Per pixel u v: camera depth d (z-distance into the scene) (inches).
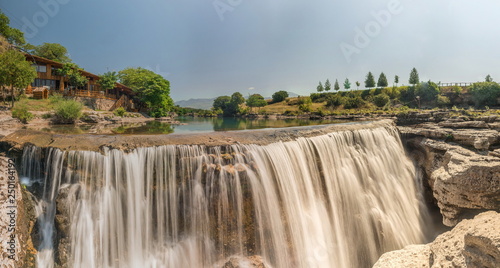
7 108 941.2
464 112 1091.3
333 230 573.0
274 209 495.2
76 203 401.7
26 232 388.8
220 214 455.8
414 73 3479.3
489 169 480.7
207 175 450.0
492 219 235.9
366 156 713.0
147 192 435.2
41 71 1524.4
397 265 292.8
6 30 1497.3
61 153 414.3
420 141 827.4
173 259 432.8
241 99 3078.2
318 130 653.3
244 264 438.6
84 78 1627.7
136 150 434.6
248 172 472.4
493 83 2571.4
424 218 730.8
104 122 1120.2
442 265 244.1
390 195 706.8
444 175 557.0
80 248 397.7
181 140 485.4
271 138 558.3
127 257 425.7
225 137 528.7
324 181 597.3
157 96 1915.6
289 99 4050.2
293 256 500.1
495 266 201.2
